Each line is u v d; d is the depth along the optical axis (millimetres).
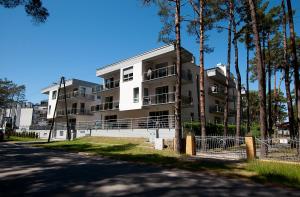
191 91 32281
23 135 48781
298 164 11125
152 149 19266
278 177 9016
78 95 45562
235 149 16547
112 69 35094
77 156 16469
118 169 10828
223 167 11375
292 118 21562
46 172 9656
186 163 12711
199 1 20844
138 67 31359
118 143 23969
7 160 13469
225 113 22969
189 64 32656
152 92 30750
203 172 10398
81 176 8859
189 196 6336
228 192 6914
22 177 8555
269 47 28156
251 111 53000
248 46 25547
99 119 38469
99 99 49250
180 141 16969
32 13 13336
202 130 19203
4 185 7293
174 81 29203
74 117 46688
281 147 14180
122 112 33812
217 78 38344
